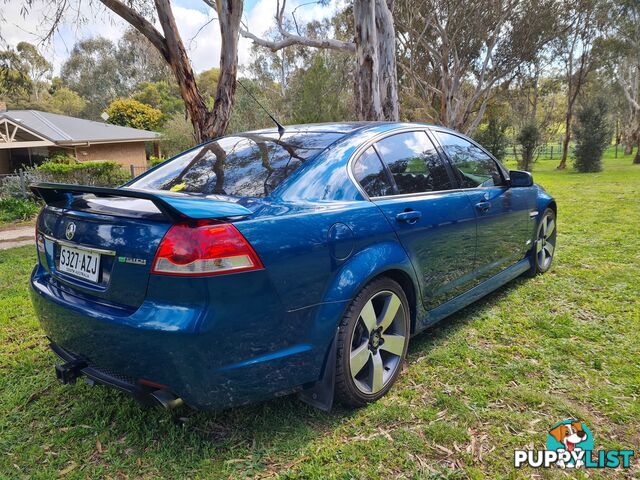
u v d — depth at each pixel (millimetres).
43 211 2457
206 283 1717
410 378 2641
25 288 4633
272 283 1878
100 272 1986
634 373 2631
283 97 29219
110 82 45656
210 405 1834
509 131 32312
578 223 7297
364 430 2174
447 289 2965
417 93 25844
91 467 1962
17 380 2711
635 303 3719
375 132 2730
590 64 25828
